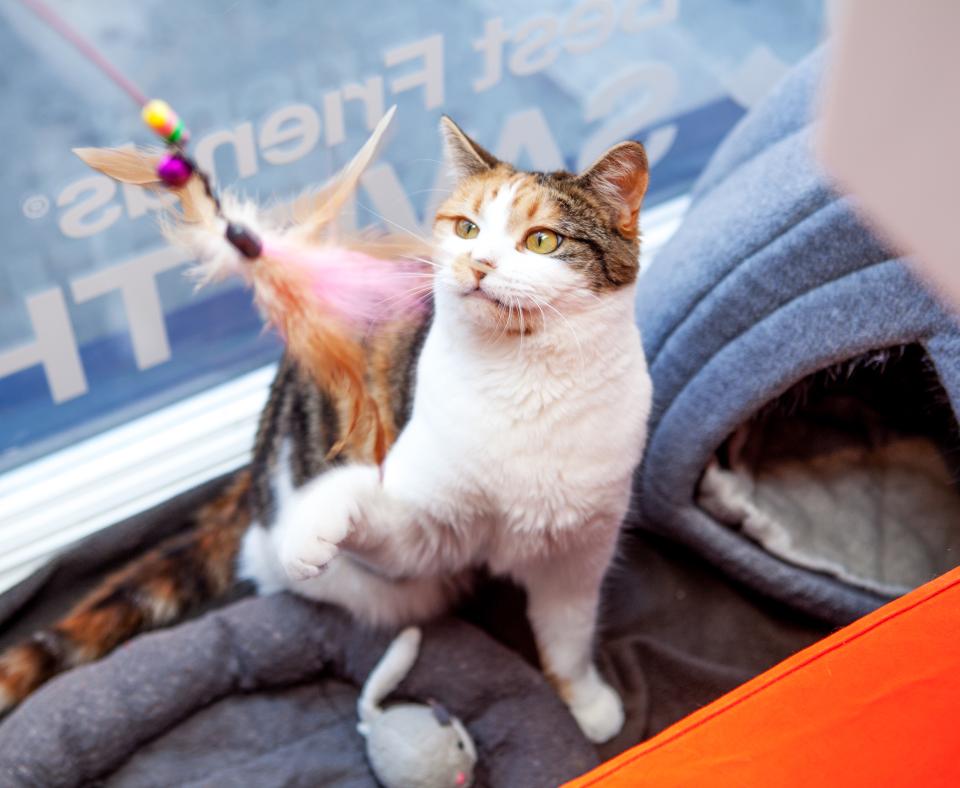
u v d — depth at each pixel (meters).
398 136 1.69
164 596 1.41
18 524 1.52
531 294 0.93
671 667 1.39
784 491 1.45
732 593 1.49
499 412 1.02
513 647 1.42
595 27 1.74
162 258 1.53
